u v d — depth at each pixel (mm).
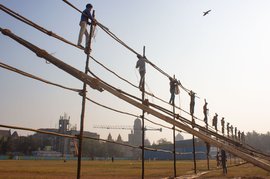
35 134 141375
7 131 145375
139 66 13617
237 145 12961
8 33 6340
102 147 145125
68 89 8523
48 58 6969
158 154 117750
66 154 122188
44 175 25859
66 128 132625
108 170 34281
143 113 14172
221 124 39719
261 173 25406
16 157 102500
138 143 168125
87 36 9688
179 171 30594
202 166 43469
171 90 17625
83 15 9461
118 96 8078
